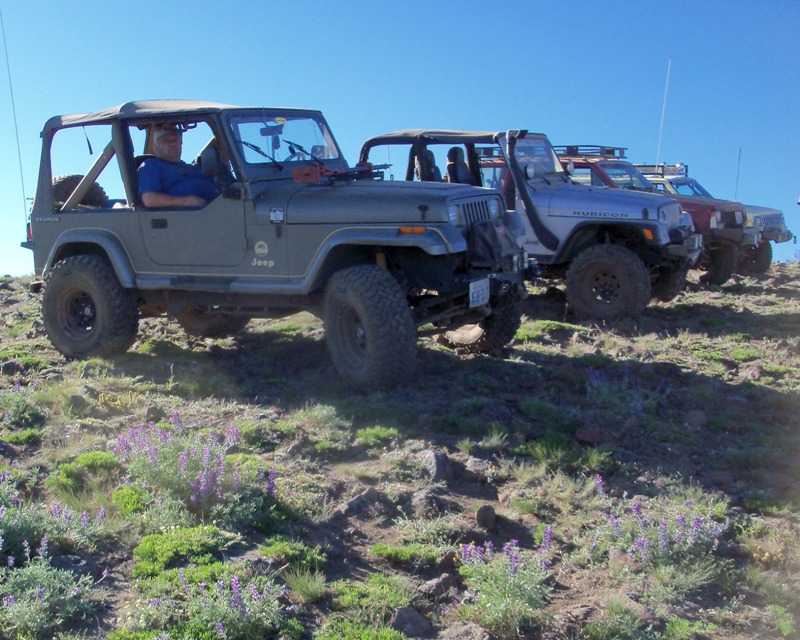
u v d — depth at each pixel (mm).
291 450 5348
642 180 13531
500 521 4633
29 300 10219
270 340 8312
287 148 7312
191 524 4285
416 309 6793
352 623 3635
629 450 5625
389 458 5277
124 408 5949
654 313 10633
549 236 10414
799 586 4133
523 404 6211
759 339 9219
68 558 3955
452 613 3807
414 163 10008
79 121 7531
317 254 6484
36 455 5086
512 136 10359
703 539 4355
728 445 5855
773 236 15523
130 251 7316
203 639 3410
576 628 3732
